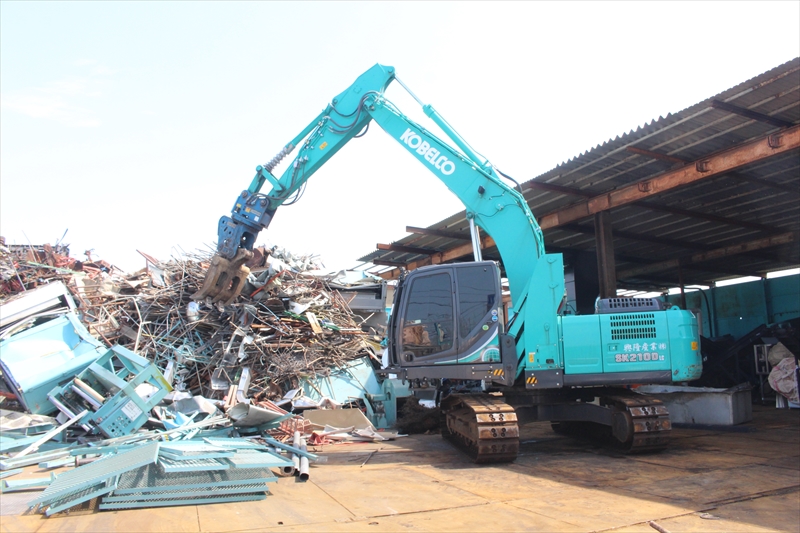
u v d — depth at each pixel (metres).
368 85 9.89
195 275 13.46
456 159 9.40
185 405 10.48
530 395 9.23
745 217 15.72
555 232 16.34
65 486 5.67
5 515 5.46
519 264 8.88
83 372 9.56
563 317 8.64
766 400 15.60
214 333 12.64
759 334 16.12
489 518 5.39
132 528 5.03
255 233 10.29
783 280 19.52
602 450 9.23
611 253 13.62
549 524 5.18
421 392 12.56
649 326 8.61
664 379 8.52
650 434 8.51
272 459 6.44
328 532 4.95
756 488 6.49
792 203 14.39
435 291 8.86
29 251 14.81
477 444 7.96
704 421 12.05
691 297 22.86
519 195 8.98
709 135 10.58
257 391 12.02
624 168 12.23
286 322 13.23
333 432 10.75
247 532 4.93
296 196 10.17
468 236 17.02
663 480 6.96
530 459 8.50
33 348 9.70
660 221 15.83
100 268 16.38
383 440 10.52
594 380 8.49
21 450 8.36
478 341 8.55
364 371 13.40
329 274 15.68
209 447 6.57
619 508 5.70
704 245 18.80
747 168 11.97
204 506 5.80
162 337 12.42
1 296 12.77
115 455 6.72
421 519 5.36
